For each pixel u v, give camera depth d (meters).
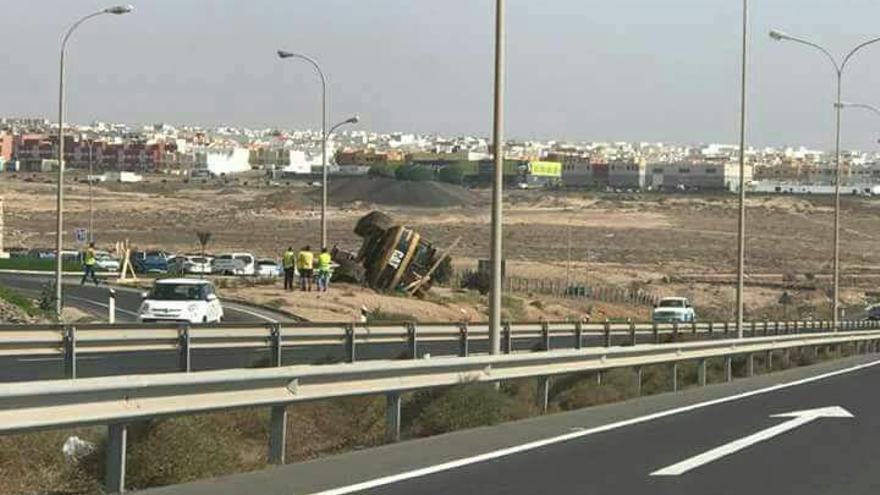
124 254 138.12
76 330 41.81
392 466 27.38
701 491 24.17
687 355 57.69
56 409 20.78
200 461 25.12
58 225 84.25
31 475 24.11
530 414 40.31
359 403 36.00
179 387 23.73
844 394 51.69
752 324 99.19
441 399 35.53
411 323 56.91
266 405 26.45
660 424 37.72
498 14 46.44
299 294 106.31
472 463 28.00
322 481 24.95
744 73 79.69
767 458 29.47
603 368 47.91
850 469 27.61
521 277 196.50
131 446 24.31
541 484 24.84
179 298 74.31
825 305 198.88
